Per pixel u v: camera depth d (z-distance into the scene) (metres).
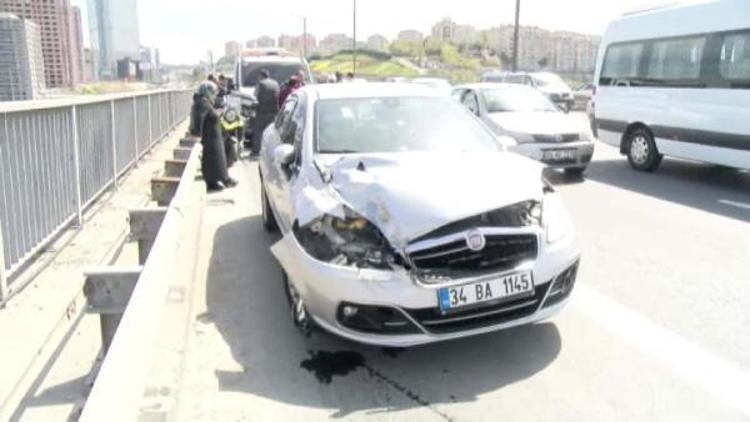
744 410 3.22
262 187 6.92
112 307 3.54
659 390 3.43
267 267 5.68
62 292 4.66
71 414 3.14
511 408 3.29
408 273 3.45
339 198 3.87
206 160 9.41
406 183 3.79
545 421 3.17
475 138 5.08
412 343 3.49
